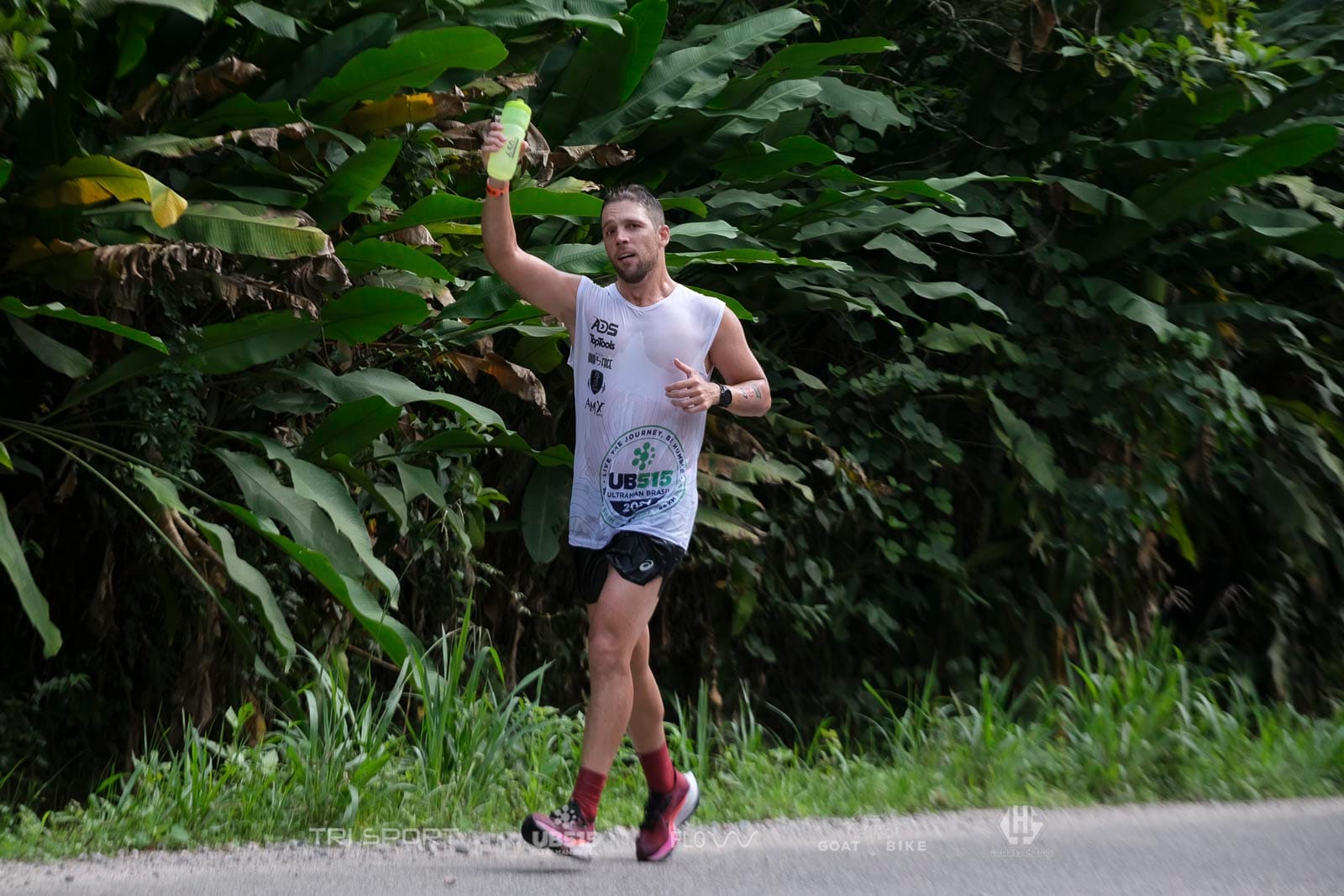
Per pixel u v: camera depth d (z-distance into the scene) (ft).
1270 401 41.63
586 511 17.03
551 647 35.17
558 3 30.12
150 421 25.90
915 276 39.70
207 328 25.55
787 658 38.60
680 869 15.57
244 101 26.27
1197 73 39.88
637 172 34.32
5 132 25.82
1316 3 45.80
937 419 40.04
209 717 28.53
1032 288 39.99
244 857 17.16
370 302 26.37
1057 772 26.07
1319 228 38.60
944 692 39.34
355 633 31.65
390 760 22.71
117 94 28.04
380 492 27.99
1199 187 38.37
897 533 38.86
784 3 41.11
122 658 30.71
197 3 24.84
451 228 28.71
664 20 31.83
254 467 26.14
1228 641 44.01
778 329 38.50
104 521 29.30
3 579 30.12
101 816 20.70
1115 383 38.19
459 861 16.49
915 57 42.75
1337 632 42.91
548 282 17.30
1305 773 26.73
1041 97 40.40
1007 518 39.04
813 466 37.93
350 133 27.96
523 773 23.88
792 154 34.27
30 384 27.96
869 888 14.16
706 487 33.50
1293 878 14.98
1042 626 39.22
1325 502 42.42
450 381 33.01
